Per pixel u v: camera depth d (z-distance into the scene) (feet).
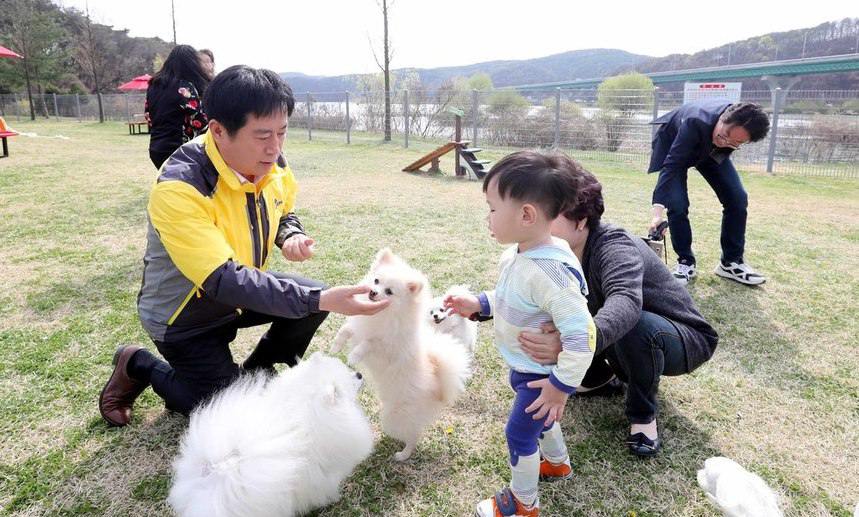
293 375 6.90
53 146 48.49
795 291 14.01
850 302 13.28
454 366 7.70
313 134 69.00
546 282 5.66
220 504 5.26
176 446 7.79
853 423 8.52
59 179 29.58
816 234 19.85
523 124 52.70
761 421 8.57
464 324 10.16
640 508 6.80
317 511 6.73
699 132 13.61
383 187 29.30
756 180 34.30
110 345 10.69
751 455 7.77
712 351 8.11
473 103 53.78
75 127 83.10
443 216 22.02
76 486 7.04
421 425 7.50
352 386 6.89
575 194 5.74
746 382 9.70
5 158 38.24
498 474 7.42
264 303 6.42
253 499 5.35
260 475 5.37
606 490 7.08
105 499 6.84
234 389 6.45
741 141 13.04
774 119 37.63
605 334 6.16
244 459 5.43
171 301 7.22
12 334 11.10
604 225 7.61
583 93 51.31
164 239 6.53
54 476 7.21
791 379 9.82
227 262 6.51
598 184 7.22
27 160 37.60
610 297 6.70
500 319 6.31
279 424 5.83
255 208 7.57
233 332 8.27
